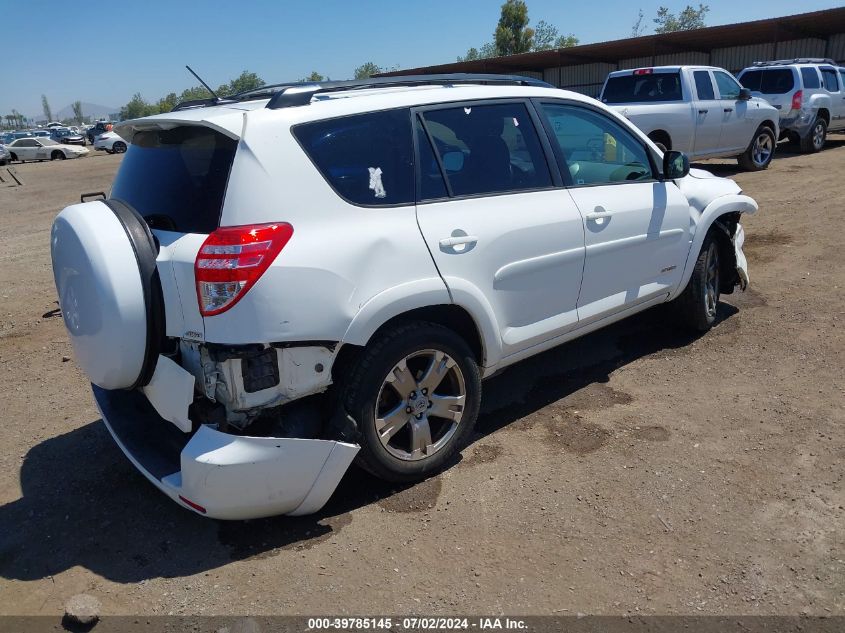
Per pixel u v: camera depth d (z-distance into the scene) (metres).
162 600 2.80
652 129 12.16
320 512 3.34
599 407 4.24
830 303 5.70
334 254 2.99
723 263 5.48
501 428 4.06
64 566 3.05
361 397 3.16
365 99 3.35
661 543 2.97
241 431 2.98
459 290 3.40
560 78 33.72
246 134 2.94
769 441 3.71
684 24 53.66
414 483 3.53
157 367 3.06
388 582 2.84
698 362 4.82
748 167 13.57
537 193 3.91
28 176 27.72
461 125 3.66
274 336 2.83
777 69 15.85
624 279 4.45
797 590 2.67
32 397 4.95
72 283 3.04
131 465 3.90
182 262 2.87
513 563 2.91
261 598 2.79
